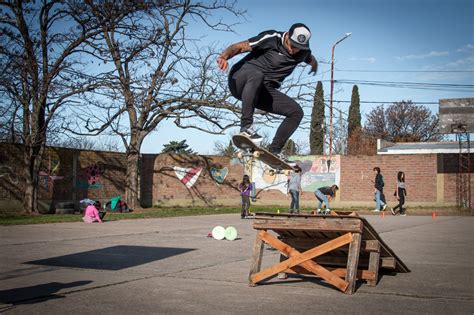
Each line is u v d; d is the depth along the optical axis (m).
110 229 14.08
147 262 7.97
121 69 21.91
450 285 6.29
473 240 11.93
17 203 21.34
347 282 5.76
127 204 25.14
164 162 29.14
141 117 24.83
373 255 6.34
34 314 4.68
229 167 30.62
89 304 5.09
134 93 21.66
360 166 29.58
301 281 6.58
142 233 12.91
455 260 8.55
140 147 25.59
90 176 25.16
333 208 29.72
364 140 59.81
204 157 29.94
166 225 15.74
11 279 6.47
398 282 6.51
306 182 30.30
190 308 4.95
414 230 14.80
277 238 6.88
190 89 23.91
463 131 29.73
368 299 5.45
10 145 21.11
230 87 5.79
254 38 5.59
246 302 5.24
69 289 5.82
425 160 28.53
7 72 18.39
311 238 6.73
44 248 9.70
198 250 9.54
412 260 8.54
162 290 5.81
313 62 6.27
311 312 4.82
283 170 6.45
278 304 5.16
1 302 5.14
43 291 5.70
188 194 29.45
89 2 18.98
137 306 5.02
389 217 22.09
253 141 5.41
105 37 21.00
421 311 4.88
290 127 5.88
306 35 5.52
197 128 24.75
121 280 6.41
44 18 19.81
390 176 29.08
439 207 28.20
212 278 6.61
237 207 29.47
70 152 24.06
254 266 6.27
